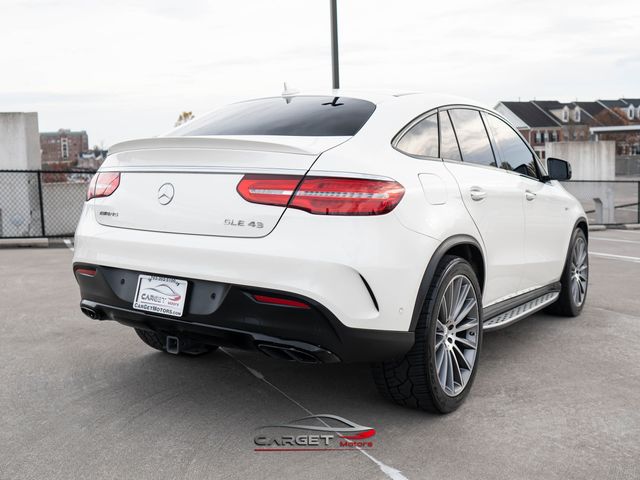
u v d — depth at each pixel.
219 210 2.69
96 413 3.03
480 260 3.43
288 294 2.55
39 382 3.46
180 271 2.74
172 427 2.88
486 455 2.62
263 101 3.56
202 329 2.75
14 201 11.36
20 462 2.52
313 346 2.62
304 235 2.56
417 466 2.52
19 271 7.25
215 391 3.34
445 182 3.12
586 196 15.88
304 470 2.47
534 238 4.19
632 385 3.51
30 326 4.67
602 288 6.45
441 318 3.03
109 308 3.03
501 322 3.66
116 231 2.97
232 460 2.55
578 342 4.39
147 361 3.85
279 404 3.17
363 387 3.43
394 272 2.67
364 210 2.61
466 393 3.20
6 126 11.33
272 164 2.64
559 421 2.98
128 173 3.01
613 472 2.47
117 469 2.47
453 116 3.55
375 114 3.05
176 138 2.79
